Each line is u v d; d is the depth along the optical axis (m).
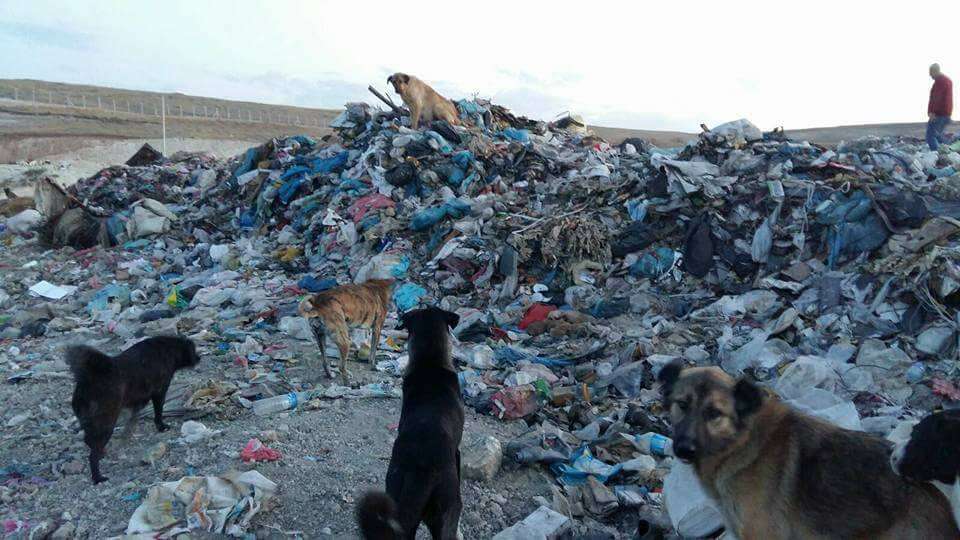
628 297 10.33
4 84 120.75
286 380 7.96
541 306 10.37
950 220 9.12
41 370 8.47
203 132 80.81
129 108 110.44
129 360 5.91
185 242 16.31
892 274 8.70
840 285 9.11
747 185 11.23
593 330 9.42
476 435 6.45
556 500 5.32
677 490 4.80
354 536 4.82
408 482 4.00
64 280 14.27
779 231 10.32
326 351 8.89
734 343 8.50
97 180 21.62
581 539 4.84
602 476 5.74
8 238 18.33
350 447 6.12
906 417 6.59
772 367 7.84
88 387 5.48
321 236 14.51
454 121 18.97
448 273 11.85
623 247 11.38
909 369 7.43
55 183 18.39
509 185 15.29
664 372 3.88
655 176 12.27
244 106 138.75
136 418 6.17
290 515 5.02
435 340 4.91
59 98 112.69
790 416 3.62
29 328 10.68
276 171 18.17
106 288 12.88
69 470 5.76
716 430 3.55
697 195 11.42
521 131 19.05
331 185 16.67
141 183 21.42
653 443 6.28
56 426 6.83
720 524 4.48
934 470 3.16
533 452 5.96
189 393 7.20
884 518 3.33
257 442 5.89
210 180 21.64
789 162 11.87
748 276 10.23
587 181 13.93
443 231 12.95
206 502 4.91
